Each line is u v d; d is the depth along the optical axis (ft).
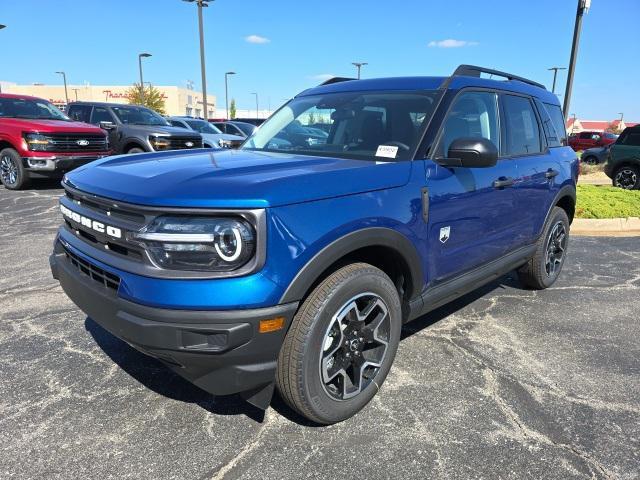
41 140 31.07
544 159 14.37
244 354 7.28
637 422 9.18
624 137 39.86
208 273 7.04
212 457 7.96
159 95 175.63
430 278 10.19
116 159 10.24
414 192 9.35
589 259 20.45
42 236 20.63
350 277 8.27
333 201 7.95
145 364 10.72
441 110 10.53
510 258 13.34
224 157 10.02
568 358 11.62
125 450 8.06
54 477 7.43
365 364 9.04
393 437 8.55
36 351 11.16
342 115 11.45
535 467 7.93
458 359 11.39
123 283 7.44
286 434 8.57
